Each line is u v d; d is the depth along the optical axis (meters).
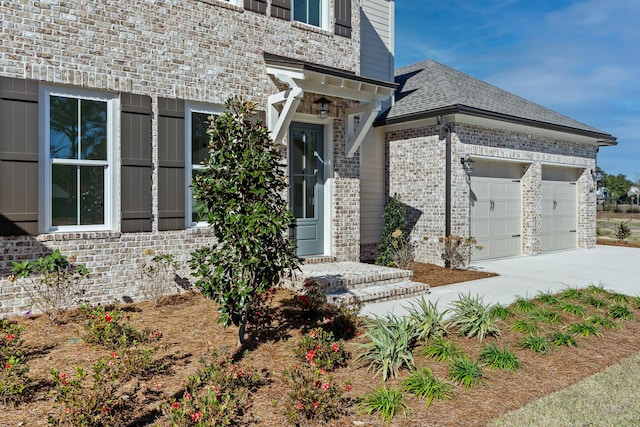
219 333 5.77
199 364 4.77
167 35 7.65
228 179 4.86
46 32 6.53
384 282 8.48
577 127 14.63
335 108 9.98
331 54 9.95
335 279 7.86
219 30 8.26
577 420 3.95
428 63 15.96
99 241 7.01
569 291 8.48
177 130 7.76
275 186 5.11
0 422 3.55
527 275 10.62
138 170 7.35
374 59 13.16
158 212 7.58
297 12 9.66
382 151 13.12
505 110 12.59
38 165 6.54
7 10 6.23
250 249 4.78
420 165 12.21
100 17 6.98
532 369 5.07
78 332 5.68
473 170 12.51
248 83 8.62
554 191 15.58
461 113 11.11
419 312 6.79
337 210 10.14
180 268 7.80
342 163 10.23
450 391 4.41
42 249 6.53
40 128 6.59
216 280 4.79
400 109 12.62
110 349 5.07
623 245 17.67
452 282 9.67
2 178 6.21
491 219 13.15
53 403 3.81
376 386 4.48
